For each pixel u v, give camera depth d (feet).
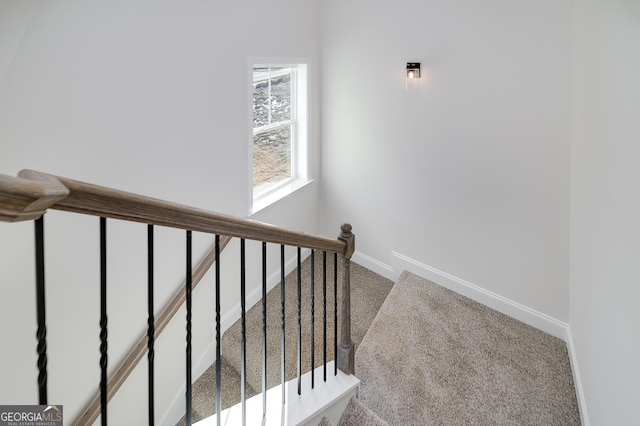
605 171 5.52
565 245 8.34
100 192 2.48
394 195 11.72
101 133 6.76
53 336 6.36
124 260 7.48
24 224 5.77
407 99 10.75
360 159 12.47
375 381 7.54
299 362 5.82
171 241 8.48
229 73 9.49
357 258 13.47
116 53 6.84
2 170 5.45
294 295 11.74
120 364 7.61
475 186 9.70
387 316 9.67
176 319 8.94
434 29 9.77
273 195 12.07
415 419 6.68
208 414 8.63
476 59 9.09
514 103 8.62
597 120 6.01
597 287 5.90
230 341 9.82
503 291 9.64
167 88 7.93
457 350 8.41
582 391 6.71
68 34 6.07
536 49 8.10
